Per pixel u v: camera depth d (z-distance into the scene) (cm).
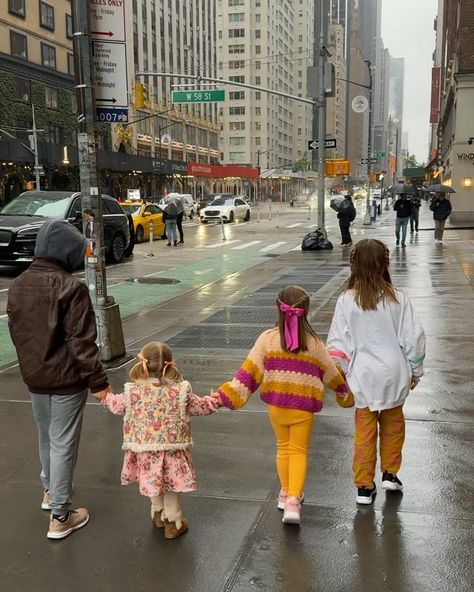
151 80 7631
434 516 347
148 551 320
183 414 323
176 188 7700
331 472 403
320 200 1948
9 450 450
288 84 16038
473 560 305
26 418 513
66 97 5359
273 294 1127
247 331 828
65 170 5106
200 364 668
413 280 1220
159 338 801
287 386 341
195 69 9250
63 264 337
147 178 6794
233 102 13600
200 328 856
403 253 1734
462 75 3212
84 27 620
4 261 1439
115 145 6519
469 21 3225
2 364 690
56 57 5225
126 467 330
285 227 3338
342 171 1966
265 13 13400
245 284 1273
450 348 703
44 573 303
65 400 333
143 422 320
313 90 1906
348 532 332
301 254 1844
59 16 5247
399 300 357
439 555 310
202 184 8625
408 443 446
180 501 367
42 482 386
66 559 315
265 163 13775
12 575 302
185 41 8894
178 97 2322
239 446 449
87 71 624
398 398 354
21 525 349
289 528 337
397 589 284
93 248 654
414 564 303
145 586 291
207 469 411
